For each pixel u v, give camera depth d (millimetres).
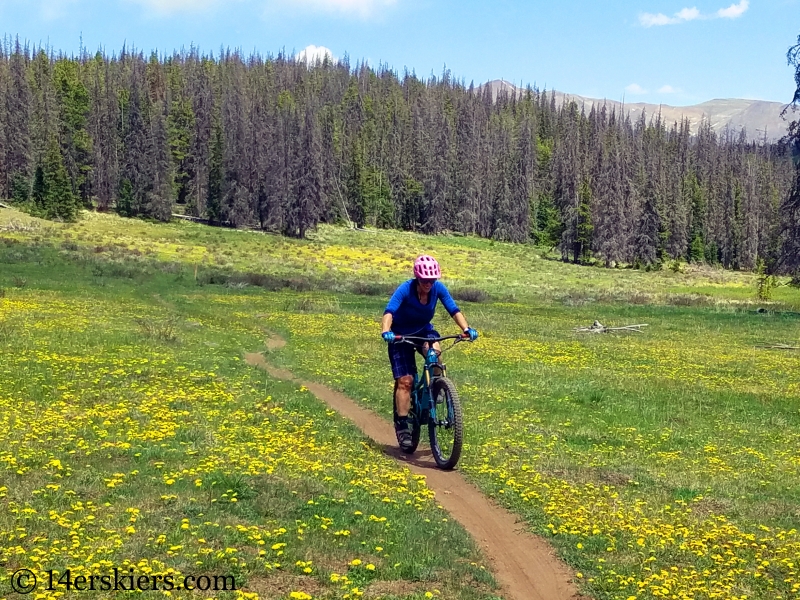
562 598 6066
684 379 20859
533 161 151500
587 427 13383
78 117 114625
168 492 7652
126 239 87625
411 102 175750
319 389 16141
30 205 101562
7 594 5242
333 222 128125
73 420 11141
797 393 19000
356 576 5910
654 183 113625
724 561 6816
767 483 10078
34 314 27734
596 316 43812
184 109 134250
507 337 30078
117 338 21875
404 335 9805
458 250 111812
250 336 26250
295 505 7516
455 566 6348
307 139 106875
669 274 106688
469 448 10773
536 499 8398
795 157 43656
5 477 7945
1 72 131750
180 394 13844
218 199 114938
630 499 8773
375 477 8875
